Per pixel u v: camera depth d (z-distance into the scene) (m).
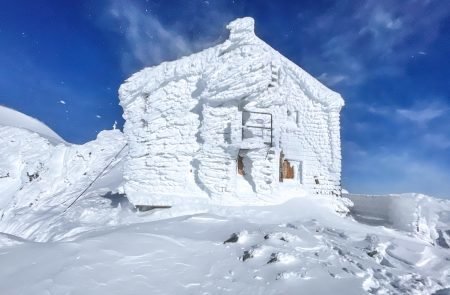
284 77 16.89
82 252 7.82
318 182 17.88
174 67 16.17
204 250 8.82
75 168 36.56
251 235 9.80
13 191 40.38
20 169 44.72
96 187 30.28
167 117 16.20
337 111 18.52
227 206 14.25
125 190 16.09
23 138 51.50
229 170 14.84
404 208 16.03
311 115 18.34
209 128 15.16
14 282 6.47
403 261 9.95
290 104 18.11
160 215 14.23
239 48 15.27
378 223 17.28
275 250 8.70
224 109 15.30
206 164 14.95
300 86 18.44
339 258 8.84
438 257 10.23
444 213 19.55
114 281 6.86
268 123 15.54
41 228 19.88
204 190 15.21
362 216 19.02
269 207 14.60
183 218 12.34
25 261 7.31
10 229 24.97
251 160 15.14
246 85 14.90
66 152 38.50
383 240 11.02
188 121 15.94
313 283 7.25
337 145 18.28
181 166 15.75
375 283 7.76
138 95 17.52
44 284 6.43
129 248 8.36
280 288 7.00
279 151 15.61
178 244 8.99
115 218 15.41
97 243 8.43
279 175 16.83
